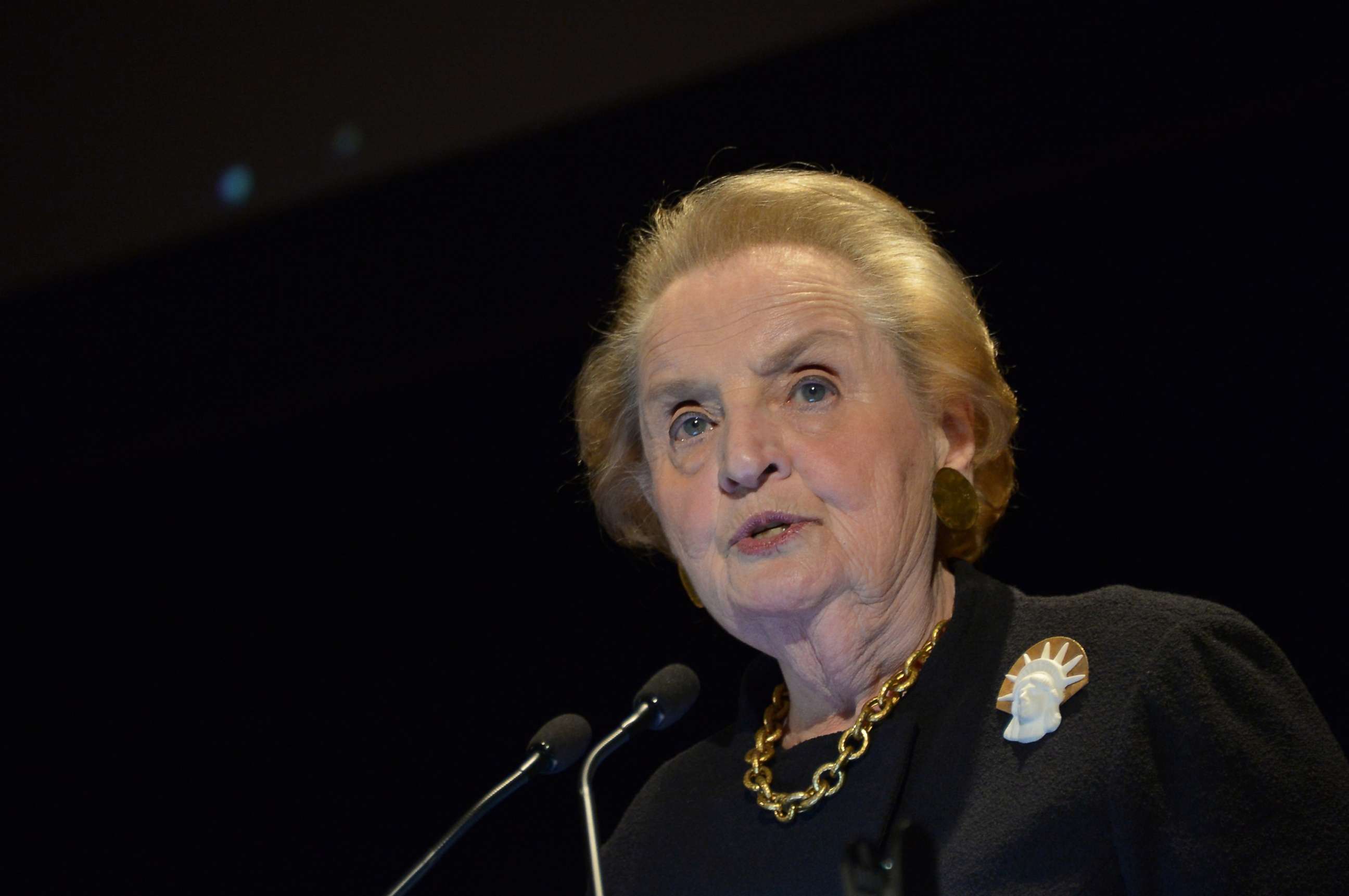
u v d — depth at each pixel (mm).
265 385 16000
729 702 14664
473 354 15742
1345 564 11648
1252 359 12492
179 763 17188
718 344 6141
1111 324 13094
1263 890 4820
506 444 16516
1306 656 11602
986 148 12781
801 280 6199
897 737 5699
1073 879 5059
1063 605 5891
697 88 13305
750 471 5855
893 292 6266
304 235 14664
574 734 5969
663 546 7418
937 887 5230
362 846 16000
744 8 13219
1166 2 12172
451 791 15820
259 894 16266
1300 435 12133
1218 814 4969
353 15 14109
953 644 5906
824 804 5844
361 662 16844
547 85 13742
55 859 17156
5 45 14750
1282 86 11945
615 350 6879
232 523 17656
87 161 14859
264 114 14453
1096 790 5133
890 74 12883
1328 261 12281
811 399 6055
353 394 16438
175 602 17781
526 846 14734
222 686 17297
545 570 16234
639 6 13492
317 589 17188
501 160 13922
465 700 16109
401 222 14391
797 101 13039
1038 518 12914
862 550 5855
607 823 14367
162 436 16656
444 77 14008
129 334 15547
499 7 13805
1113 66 12352
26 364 15836
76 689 17891
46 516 17875
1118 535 12625
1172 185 12953
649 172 13492
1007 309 13430
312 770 16562
